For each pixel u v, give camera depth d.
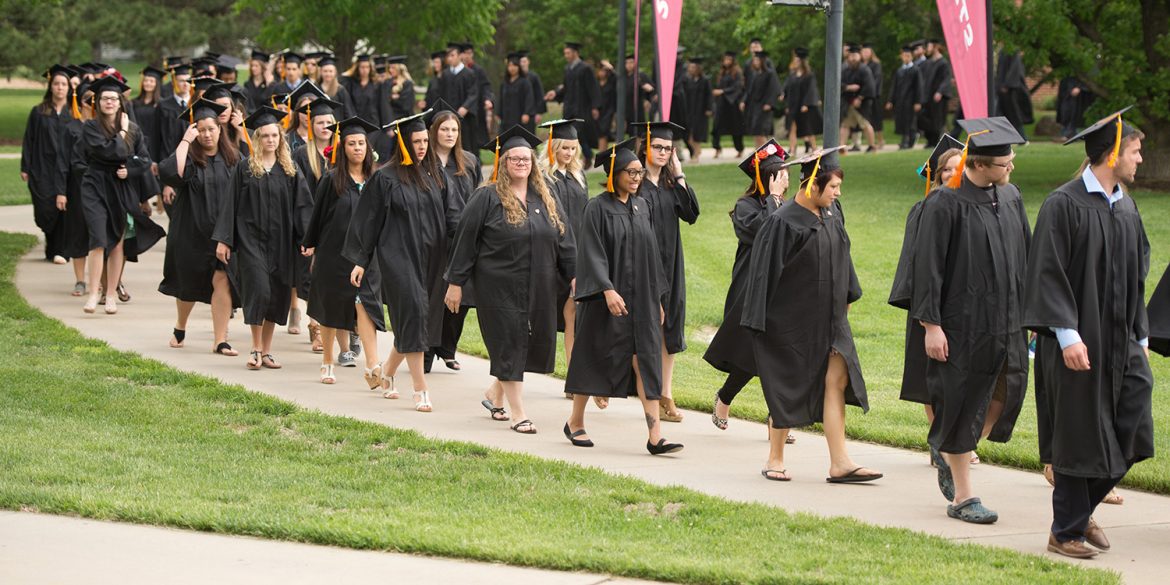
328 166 26.17
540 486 16.92
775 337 17.83
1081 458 14.41
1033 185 51.88
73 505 15.28
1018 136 15.88
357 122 23.66
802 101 64.12
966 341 15.90
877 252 38.56
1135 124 50.34
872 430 20.78
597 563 13.42
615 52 94.56
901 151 65.81
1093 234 14.60
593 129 63.69
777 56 92.56
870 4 84.44
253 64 49.12
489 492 16.58
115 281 30.34
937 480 18.19
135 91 106.25
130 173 30.19
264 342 25.70
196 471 17.16
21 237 41.50
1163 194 48.44
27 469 16.72
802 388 17.81
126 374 23.39
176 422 20.14
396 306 21.88
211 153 26.41
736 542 14.45
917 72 66.75
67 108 36.22
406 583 12.96
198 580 12.93
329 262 23.48
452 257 20.72
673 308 21.97
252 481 16.69
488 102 59.34
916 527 15.78
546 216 20.80
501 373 20.58
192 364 25.31
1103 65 50.72
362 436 19.62
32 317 28.48
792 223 17.69
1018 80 67.19
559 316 24.09
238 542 14.31
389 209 22.03
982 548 14.55
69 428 19.34
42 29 97.19
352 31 81.50
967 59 29.89
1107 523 16.17
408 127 22.03
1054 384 14.75
